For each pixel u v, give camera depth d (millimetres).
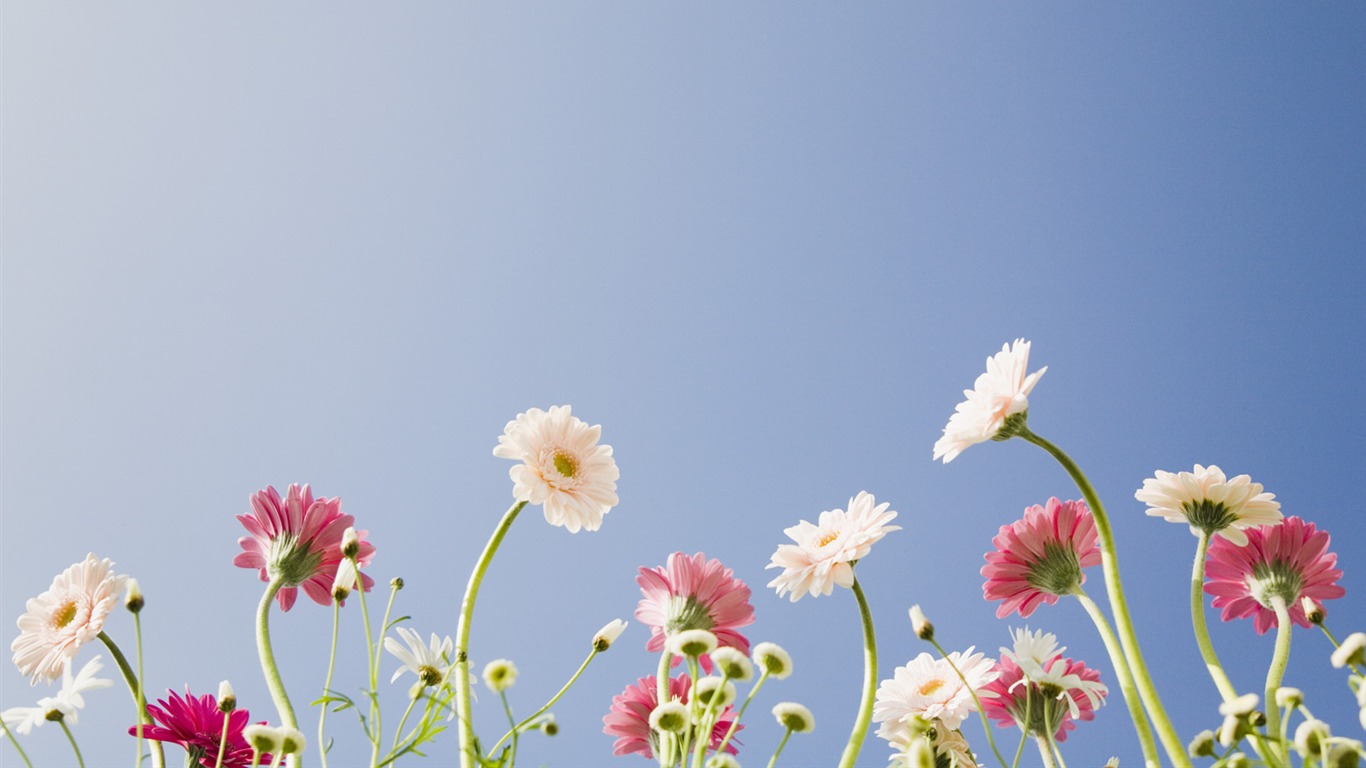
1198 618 1448
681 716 1361
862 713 1421
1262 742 1333
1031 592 1528
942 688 1551
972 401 1457
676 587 1549
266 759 1462
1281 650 1439
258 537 1544
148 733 1436
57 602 1467
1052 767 1522
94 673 1430
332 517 1539
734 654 1357
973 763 1526
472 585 1466
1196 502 1484
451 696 1410
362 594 1451
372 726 1389
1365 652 1301
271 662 1471
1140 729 1365
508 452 1514
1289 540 1518
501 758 1319
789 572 1501
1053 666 1532
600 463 1544
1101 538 1407
